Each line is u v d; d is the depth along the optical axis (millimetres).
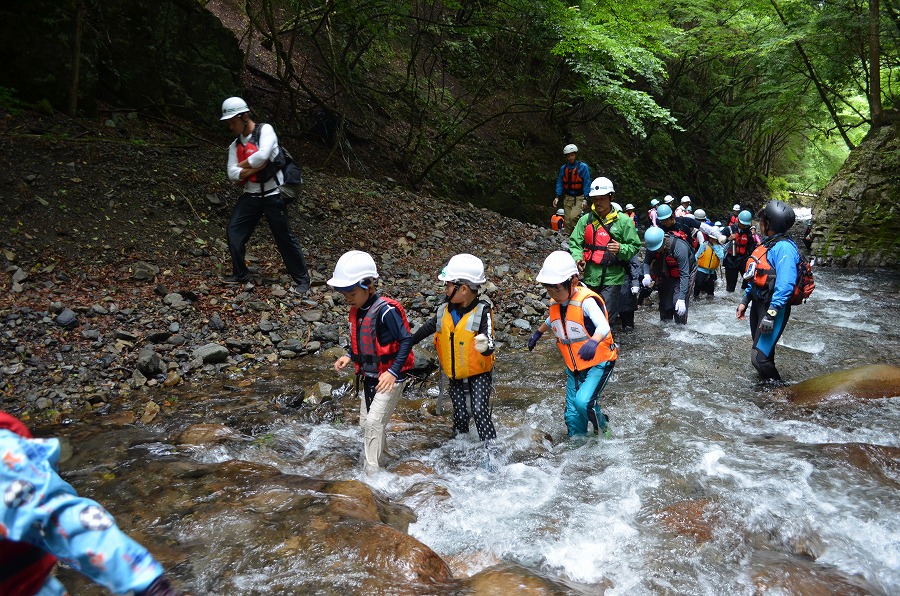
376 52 16219
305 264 7785
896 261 15367
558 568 3180
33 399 4996
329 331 6762
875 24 16047
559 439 4844
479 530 3543
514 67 19891
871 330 8492
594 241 7246
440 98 17234
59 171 7707
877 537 3449
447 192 14875
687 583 3031
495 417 5219
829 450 4449
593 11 15016
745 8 20844
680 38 21875
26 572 1453
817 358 7008
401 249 9797
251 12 11430
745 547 3336
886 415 5191
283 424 4898
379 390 3963
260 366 6121
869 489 3951
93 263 6887
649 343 7504
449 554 3332
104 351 5719
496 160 17125
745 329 8344
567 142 20266
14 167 7402
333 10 12000
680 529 3488
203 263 7598
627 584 3045
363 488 3656
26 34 8391
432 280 8859
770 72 20875
